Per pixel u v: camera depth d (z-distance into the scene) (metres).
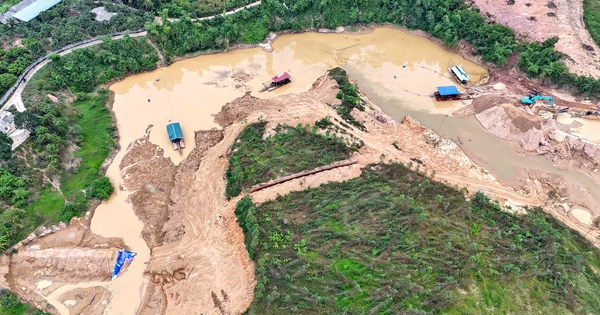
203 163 55.34
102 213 50.09
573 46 69.88
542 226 44.94
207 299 40.59
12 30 71.31
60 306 41.66
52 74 64.31
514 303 36.78
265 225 43.62
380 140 57.81
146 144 59.06
